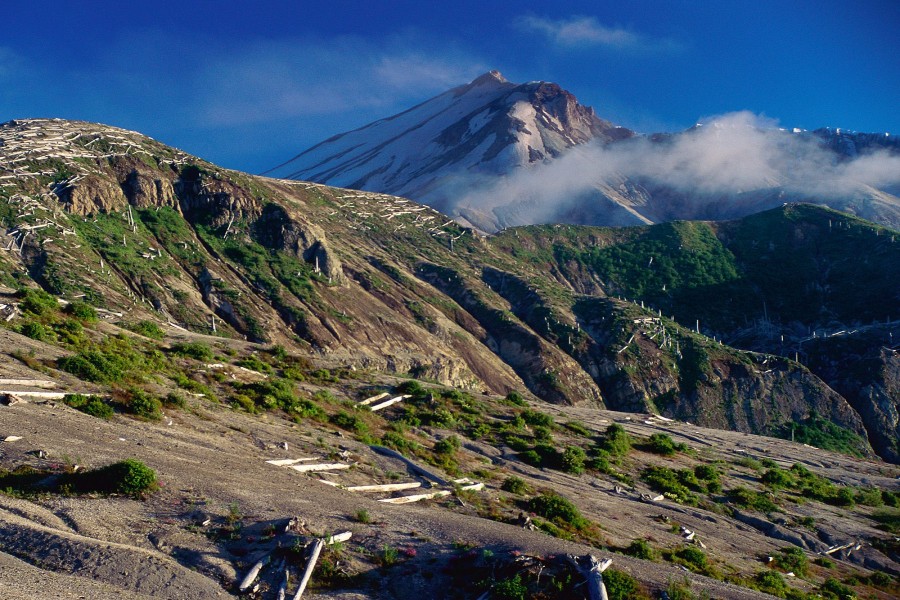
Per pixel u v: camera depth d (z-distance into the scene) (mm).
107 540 15281
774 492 52062
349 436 37250
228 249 148750
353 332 136625
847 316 198250
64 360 30453
